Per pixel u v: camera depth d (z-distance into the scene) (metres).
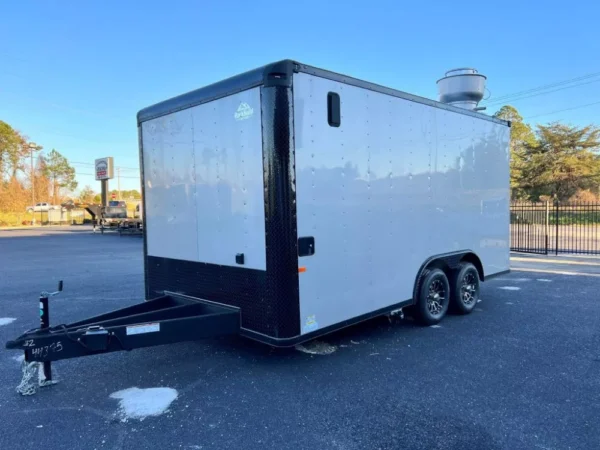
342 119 4.21
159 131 4.99
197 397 3.50
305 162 3.86
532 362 4.24
